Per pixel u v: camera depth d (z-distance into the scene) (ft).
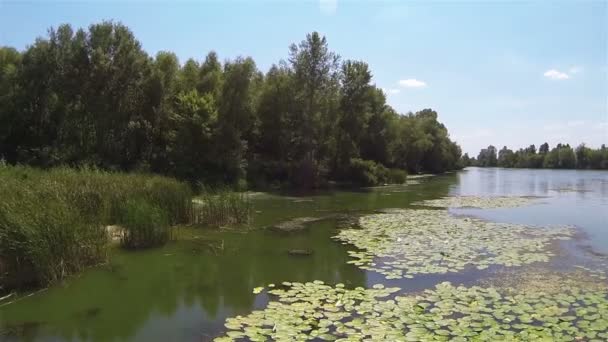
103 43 104.47
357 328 24.08
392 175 153.79
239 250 44.39
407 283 33.04
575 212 73.87
